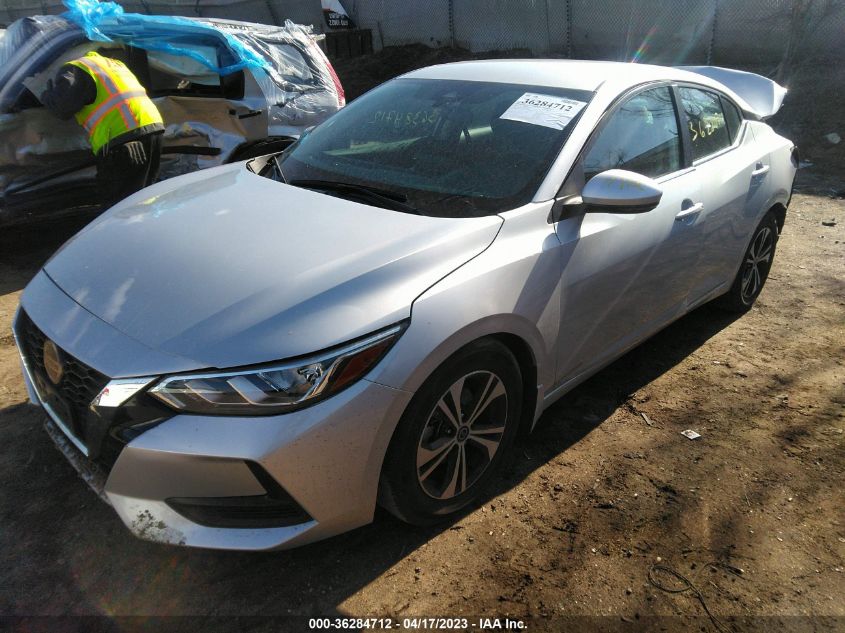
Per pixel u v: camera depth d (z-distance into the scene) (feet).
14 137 16.43
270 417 6.38
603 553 8.00
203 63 19.25
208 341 6.55
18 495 8.70
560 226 8.78
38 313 7.73
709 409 11.14
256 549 6.73
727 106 13.11
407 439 7.22
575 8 42.24
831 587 7.63
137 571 7.63
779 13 35.58
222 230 8.33
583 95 9.94
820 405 11.28
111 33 17.56
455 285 7.45
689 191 10.99
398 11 50.98
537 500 8.87
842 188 25.04
